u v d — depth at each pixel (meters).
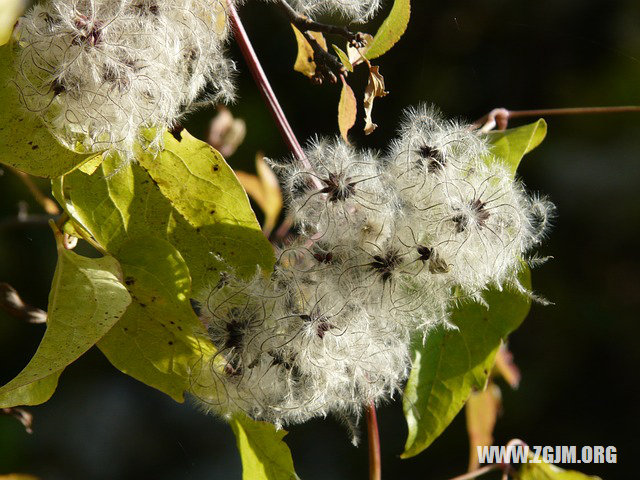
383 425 1.01
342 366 0.50
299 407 0.50
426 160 0.50
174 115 0.48
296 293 0.49
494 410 0.65
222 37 0.50
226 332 0.49
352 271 0.49
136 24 0.47
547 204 0.54
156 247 0.49
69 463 0.99
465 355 0.54
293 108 1.00
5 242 0.96
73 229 0.50
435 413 0.54
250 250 0.50
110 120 0.47
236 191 0.50
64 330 0.46
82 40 0.46
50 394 0.47
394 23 0.51
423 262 0.49
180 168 0.50
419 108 0.52
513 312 0.54
